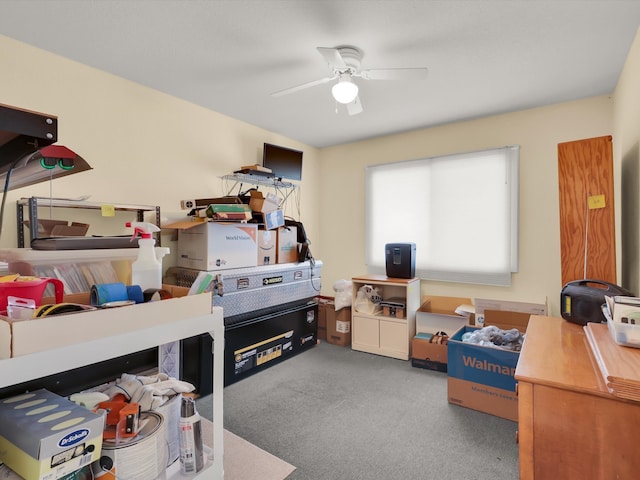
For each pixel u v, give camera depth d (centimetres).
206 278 115
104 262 125
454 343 233
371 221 416
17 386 108
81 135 243
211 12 186
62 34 206
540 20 191
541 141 316
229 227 271
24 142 85
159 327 96
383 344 333
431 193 373
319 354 334
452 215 360
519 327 289
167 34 207
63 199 213
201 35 207
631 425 99
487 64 239
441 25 196
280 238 318
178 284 273
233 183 351
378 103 309
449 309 356
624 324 121
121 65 245
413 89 279
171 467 106
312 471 167
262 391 253
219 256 265
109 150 258
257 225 294
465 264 353
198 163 319
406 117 344
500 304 306
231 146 347
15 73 213
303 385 264
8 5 179
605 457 102
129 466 91
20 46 214
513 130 329
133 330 90
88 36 209
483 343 241
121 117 264
